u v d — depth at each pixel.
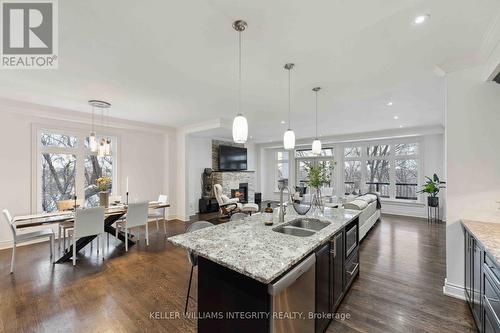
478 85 2.39
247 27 1.91
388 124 5.88
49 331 1.99
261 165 10.23
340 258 2.36
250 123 5.79
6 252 3.87
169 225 5.82
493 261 1.49
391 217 6.74
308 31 1.96
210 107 4.32
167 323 2.11
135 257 3.68
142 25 1.88
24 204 4.28
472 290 2.14
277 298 1.37
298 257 1.52
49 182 4.67
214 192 7.11
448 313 2.24
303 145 8.77
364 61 2.49
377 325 2.08
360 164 8.04
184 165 6.43
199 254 1.61
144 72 2.77
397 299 2.49
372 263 3.44
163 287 2.74
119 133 5.62
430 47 2.19
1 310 2.28
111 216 4.12
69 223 3.88
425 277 2.99
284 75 2.87
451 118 2.51
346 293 2.58
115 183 5.57
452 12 1.70
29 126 4.35
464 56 2.35
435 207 6.27
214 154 7.94
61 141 4.82
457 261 2.50
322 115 4.96
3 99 3.80
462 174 2.46
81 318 2.17
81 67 2.64
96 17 1.78
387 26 1.88
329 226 2.30
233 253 1.58
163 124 6.02
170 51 2.29
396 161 7.37
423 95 3.62
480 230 2.04
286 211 3.07
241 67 2.65
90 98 3.77
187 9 1.69
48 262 3.46
